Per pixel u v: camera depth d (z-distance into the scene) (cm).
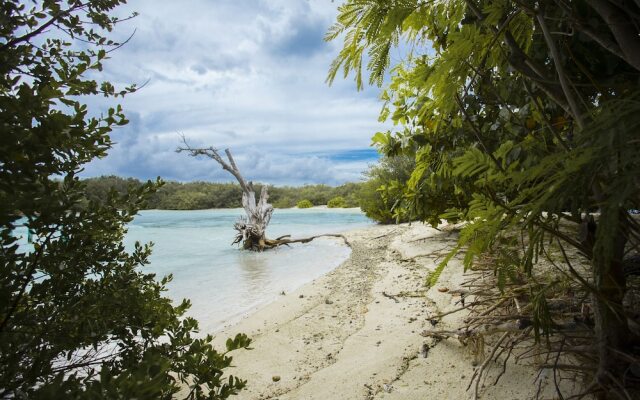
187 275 600
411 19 125
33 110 80
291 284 519
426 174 409
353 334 288
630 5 92
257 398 203
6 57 93
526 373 182
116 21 115
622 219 110
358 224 1555
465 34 107
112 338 132
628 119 56
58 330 104
